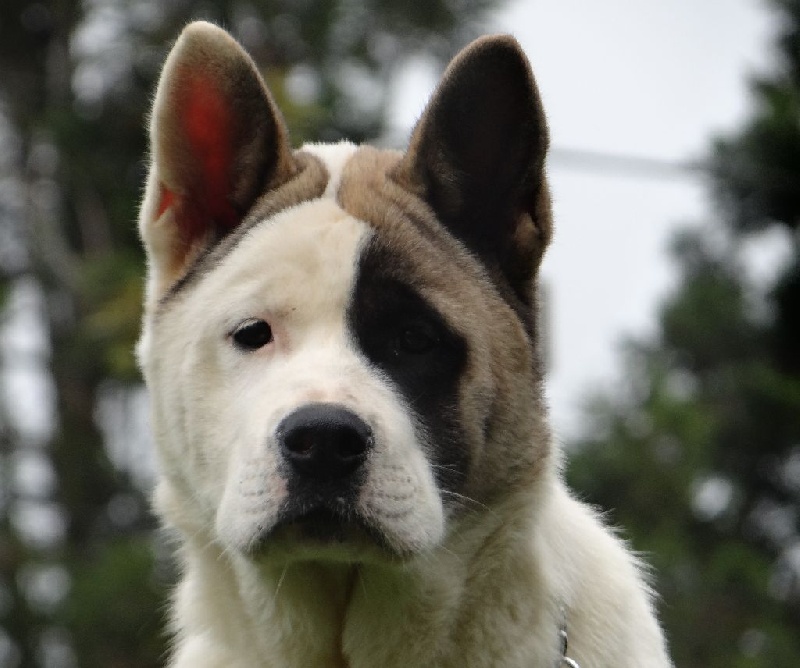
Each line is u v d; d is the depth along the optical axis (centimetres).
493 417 968
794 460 2655
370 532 888
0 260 2903
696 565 2331
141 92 2697
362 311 946
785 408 2603
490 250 1017
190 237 1032
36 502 2739
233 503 905
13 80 2944
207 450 964
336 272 948
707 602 2289
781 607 2430
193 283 1007
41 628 2462
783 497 2677
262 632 972
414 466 909
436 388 949
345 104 2542
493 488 962
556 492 1020
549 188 1018
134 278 2436
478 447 959
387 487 888
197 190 1026
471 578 957
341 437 873
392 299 948
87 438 2817
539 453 984
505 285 1012
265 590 957
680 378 2717
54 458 2769
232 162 1019
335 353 928
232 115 1016
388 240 962
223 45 1007
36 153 2892
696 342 2716
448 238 1000
